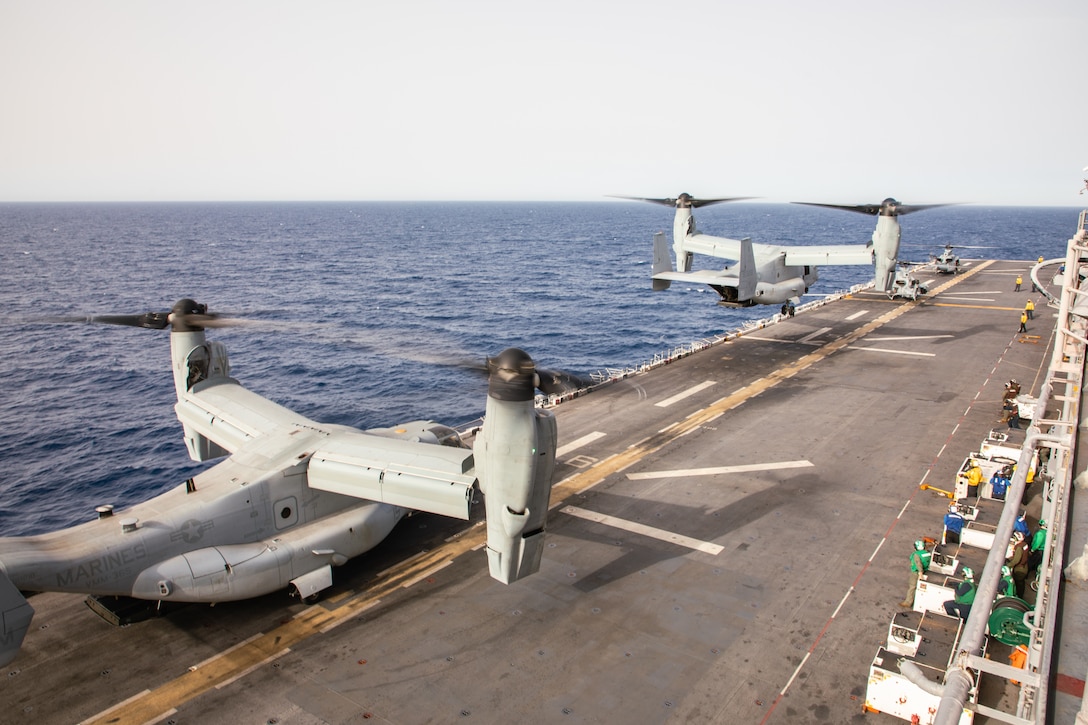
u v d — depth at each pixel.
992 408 36.22
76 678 17.41
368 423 48.56
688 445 31.88
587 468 29.56
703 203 53.22
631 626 19.28
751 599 20.45
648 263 145.38
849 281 114.50
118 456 44.09
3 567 15.55
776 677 17.25
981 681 16.27
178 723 15.88
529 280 117.69
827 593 20.70
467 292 103.44
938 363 44.69
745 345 50.25
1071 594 10.30
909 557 22.56
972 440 32.00
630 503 26.47
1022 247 169.25
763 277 50.59
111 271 127.38
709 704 16.34
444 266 139.75
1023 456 14.01
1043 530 18.62
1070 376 19.78
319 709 16.28
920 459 30.06
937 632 16.94
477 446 16.48
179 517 18.86
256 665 17.88
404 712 16.17
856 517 25.22
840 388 39.91
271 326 24.80
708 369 44.16
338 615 20.05
